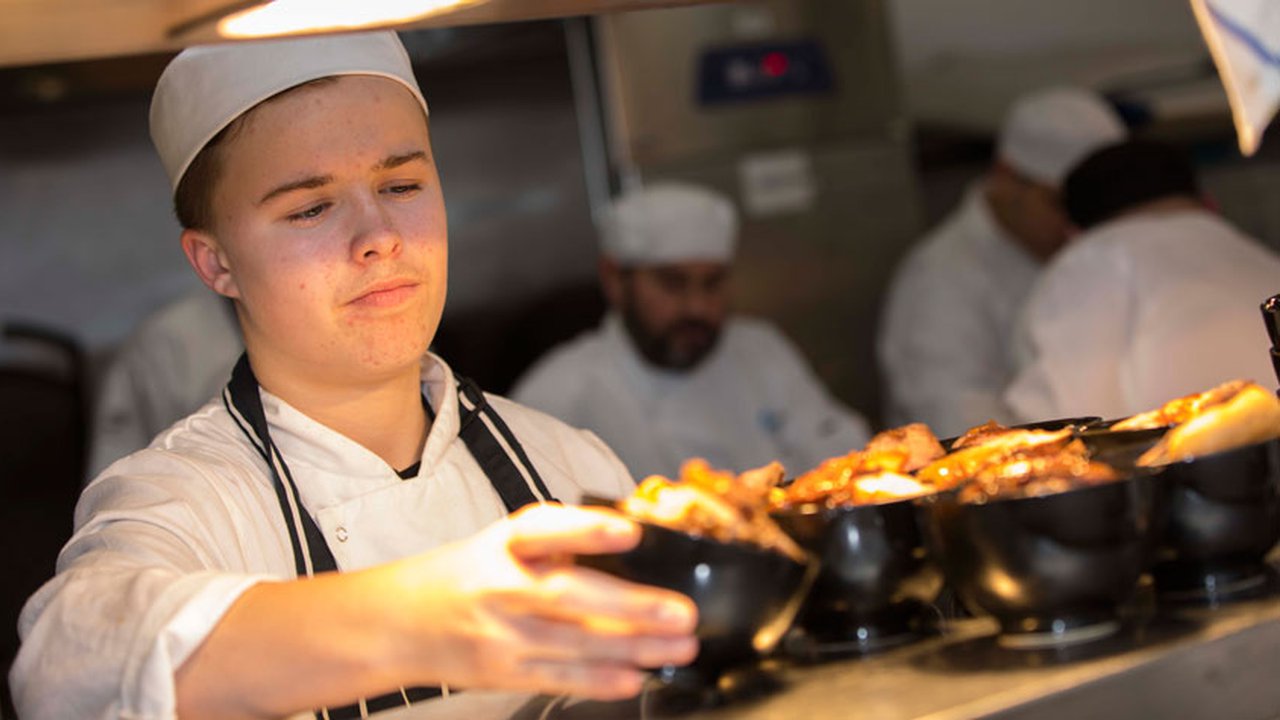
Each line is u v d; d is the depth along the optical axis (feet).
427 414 4.71
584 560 2.99
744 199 12.03
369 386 4.38
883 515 3.27
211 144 4.17
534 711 3.18
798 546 3.29
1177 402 3.65
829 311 12.28
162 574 3.31
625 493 5.08
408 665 2.94
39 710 3.27
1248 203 12.65
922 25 12.57
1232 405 3.34
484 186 11.84
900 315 11.94
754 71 12.03
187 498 4.00
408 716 3.26
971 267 11.68
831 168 12.25
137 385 10.84
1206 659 2.94
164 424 10.77
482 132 11.80
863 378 12.39
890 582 3.29
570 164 11.95
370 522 4.31
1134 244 8.18
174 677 3.13
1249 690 3.00
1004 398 8.54
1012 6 12.64
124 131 11.20
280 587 3.17
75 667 3.23
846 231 12.30
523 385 11.25
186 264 11.41
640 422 11.07
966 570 3.16
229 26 3.42
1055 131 11.14
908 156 12.47
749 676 3.14
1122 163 8.45
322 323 4.15
